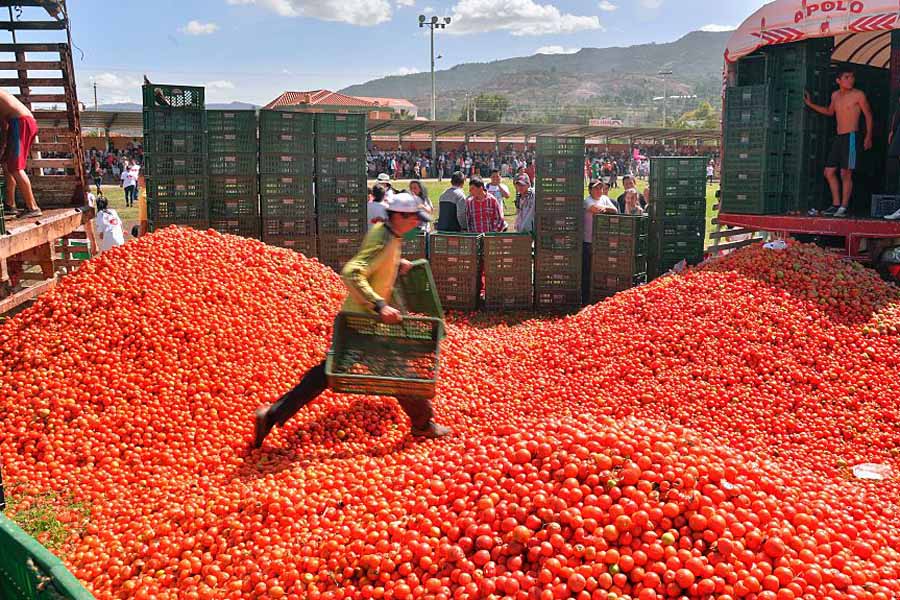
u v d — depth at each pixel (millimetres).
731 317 7688
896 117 11344
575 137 11734
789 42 11656
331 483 4773
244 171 11648
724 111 12016
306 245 12000
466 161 56719
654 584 3486
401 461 5328
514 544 3738
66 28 10227
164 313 7117
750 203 11836
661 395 6848
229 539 4340
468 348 8211
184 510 4707
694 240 12977
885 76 13703
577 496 3873
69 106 10484
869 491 5262
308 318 7777
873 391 6723
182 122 11211
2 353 6727
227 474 5523
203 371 6633
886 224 9844
